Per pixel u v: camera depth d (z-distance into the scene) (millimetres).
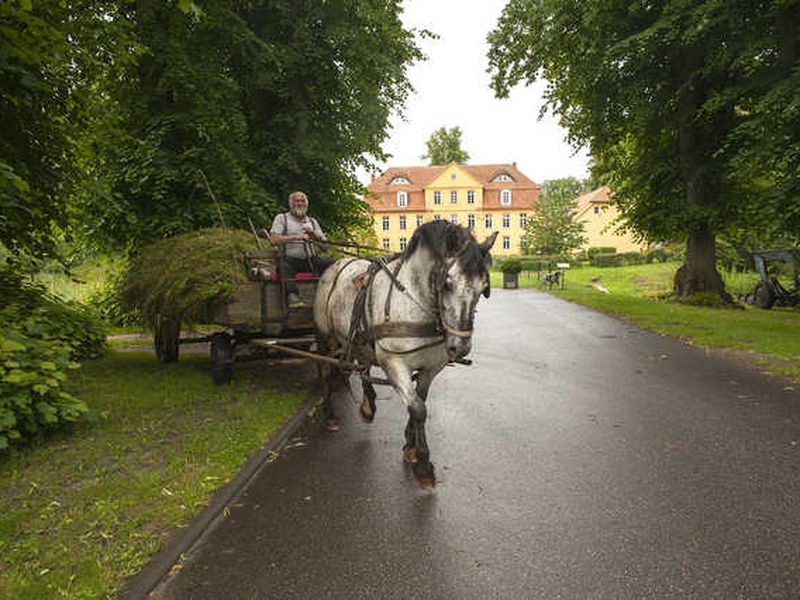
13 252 7105
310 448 4680
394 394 6672
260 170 11578
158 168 9188
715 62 12539
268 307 6105
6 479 3857
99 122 7633
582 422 5316
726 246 25188
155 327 7797
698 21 11602
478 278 3285
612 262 45969
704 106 12422
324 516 3418
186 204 9562
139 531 3152
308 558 2936
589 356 8891
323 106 13008
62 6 5469
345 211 14406
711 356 8539
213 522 3359
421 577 2740
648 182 17141
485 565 2840
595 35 14453
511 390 6707
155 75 9750
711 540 3057
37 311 7355
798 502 3514
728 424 5164
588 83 15297
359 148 13133
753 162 11055
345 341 4836
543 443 4715
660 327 11547
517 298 21297
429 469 3793
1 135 5910
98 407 5648
